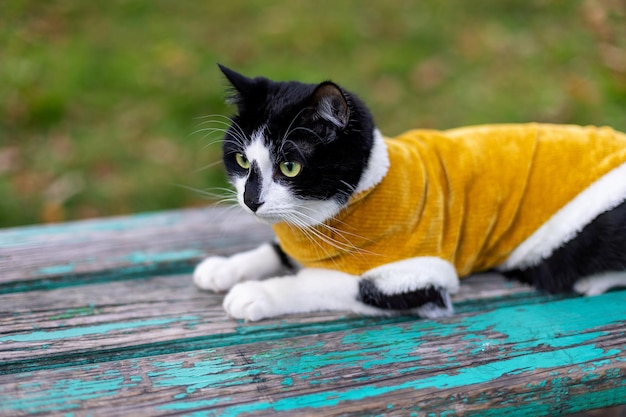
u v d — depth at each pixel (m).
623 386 1.32
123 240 1.89
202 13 4.10
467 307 1.56
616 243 1.51
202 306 1.55
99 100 3.45
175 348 1.40
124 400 1.21
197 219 2.06
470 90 3.56
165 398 1.22
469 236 1.55
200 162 3.16
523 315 1.49
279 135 1.41
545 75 3.64
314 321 1.50
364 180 1.45
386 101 3.48
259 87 1.48
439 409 1.23
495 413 1.27
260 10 4.14
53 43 3.76
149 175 3.09
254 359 1.34
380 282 1.48
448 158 1.57
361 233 1.47
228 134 1.53
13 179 3.03
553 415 1.32
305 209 1.47
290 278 1.56
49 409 1.18
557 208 1.55
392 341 1.40
